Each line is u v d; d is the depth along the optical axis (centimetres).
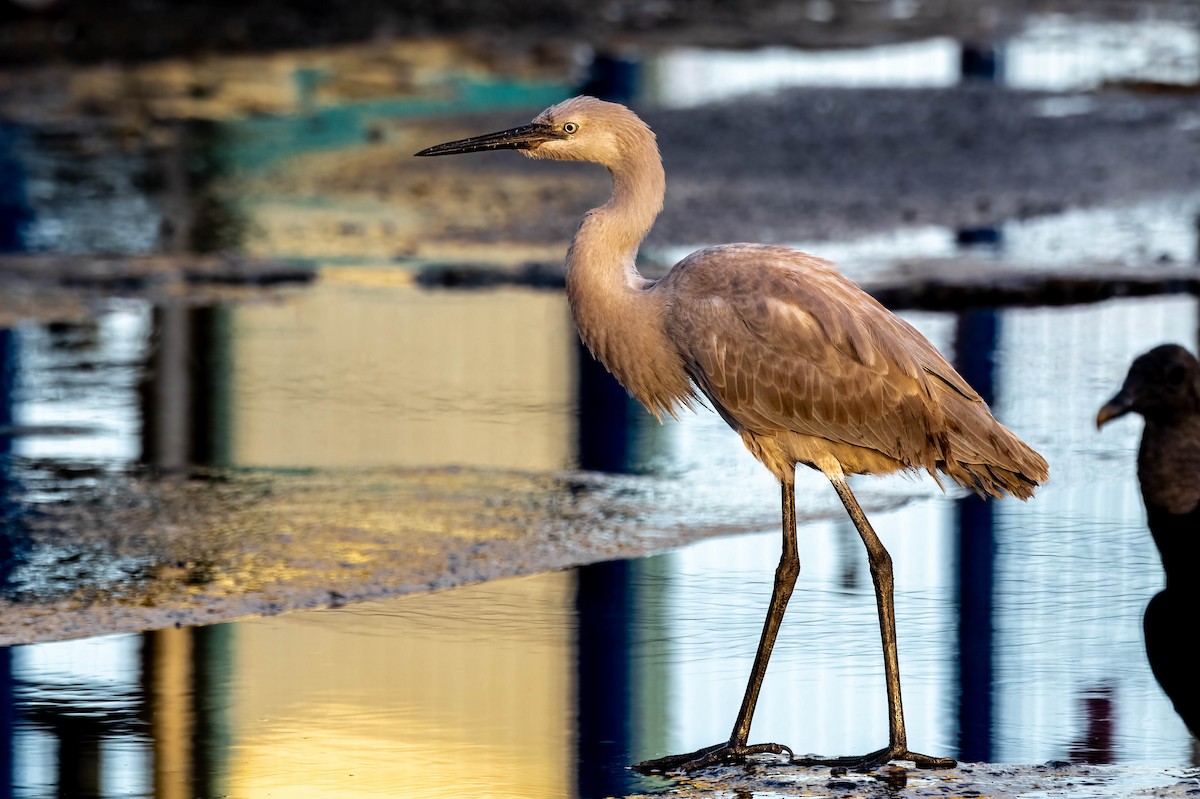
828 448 946
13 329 1853
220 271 2114
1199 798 800
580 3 4916
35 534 1193
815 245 2195
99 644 1002
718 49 4250
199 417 1531
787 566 917
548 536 1207
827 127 3080
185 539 1186
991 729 901
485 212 2464
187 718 902
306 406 1577
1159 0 5200
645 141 977
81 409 1559
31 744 866
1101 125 3086
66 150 2998
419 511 1259
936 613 1071
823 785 830
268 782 823
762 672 896
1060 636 1033
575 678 962
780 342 925
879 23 4722
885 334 927
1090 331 1805
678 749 877
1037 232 2291
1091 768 847
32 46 4056
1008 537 1223
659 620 1056
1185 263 2044
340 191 2641
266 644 1005
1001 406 1540
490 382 1673
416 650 1002
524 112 3328
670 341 956
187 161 2897
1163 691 948
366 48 4188
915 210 2439
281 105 3456
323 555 1158
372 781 831
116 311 1936
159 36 4241
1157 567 1159
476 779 837
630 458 1419
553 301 2011
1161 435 1152
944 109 3244
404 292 2042
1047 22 4741
